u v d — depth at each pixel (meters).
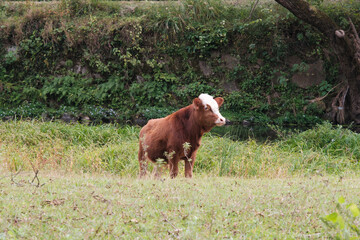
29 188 6.01
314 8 16.61
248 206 5.30
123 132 14.30
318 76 21.00
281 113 20.64
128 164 10.91
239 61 21.59
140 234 4.31
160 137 8.09
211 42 21.61
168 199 5.50
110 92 21.64
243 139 15.87
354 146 12.43
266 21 21.00
